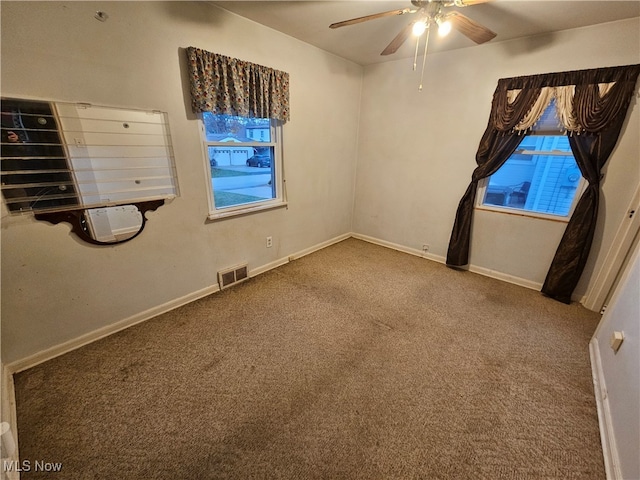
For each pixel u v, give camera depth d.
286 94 2.67
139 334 2.09
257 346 2.00
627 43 2.06
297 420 1.47
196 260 2.49
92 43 1.62
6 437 1.16
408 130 3.39
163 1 1.82
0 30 1.35
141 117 1.90
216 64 2.11
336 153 3.61
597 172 2.31
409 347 2.01
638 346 1.34
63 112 1.60
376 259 3.56
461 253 3.19
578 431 1.44
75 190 1.73
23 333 1.70
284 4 2.02
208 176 2.41
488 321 2.33
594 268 2.51
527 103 2.48
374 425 1.45
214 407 1.53
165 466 1.25
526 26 2.23
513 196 2.88
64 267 1.79
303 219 3.45
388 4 2.00
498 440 1.39
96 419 1.45
